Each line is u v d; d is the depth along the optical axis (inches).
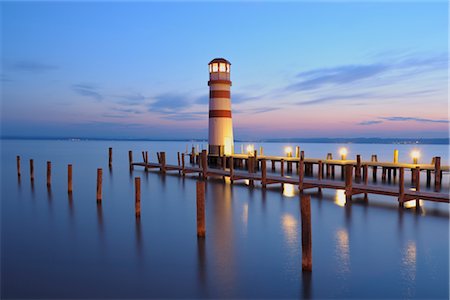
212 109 1711.4
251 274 488.4
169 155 3437.5
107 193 1120.8
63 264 526.6
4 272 498.3
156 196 1068.5
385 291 440.8
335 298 427.5
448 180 1392.7
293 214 818.2
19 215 820.0
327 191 1066.1
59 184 1312.7
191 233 671.1
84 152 3858.3
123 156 3216.0
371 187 905.5
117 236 655.1
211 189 1141.1
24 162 2346.2
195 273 493.0
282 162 1280.8
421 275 482.0
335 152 3848.4
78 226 723.4
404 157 2854.3
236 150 4355.3
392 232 665.0
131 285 459.8
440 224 712.4
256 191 1097.4
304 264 495.2
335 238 633.0
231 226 718.5
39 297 429.1
